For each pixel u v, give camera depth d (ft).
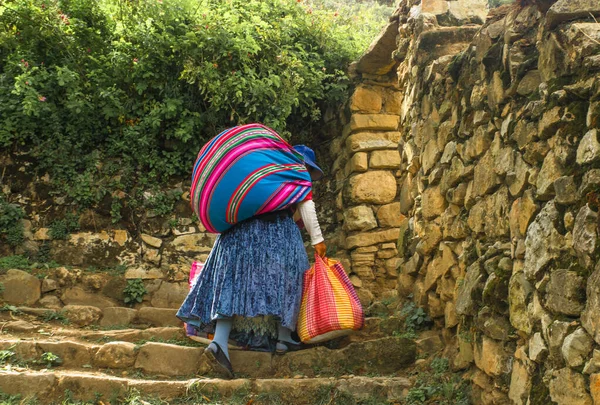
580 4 7.36
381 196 17.11
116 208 16.47
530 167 7.97
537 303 7.42
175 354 10.99
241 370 10.96
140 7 17.39
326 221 18.62
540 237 7.38
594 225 6.35
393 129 17.57
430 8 13.20
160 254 16.55
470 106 10.24
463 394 9.43
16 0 16.37
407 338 11.23
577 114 6.99
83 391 9.89
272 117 17.34
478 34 9.94
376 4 26.61
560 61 7.48
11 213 15.67
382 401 9.93
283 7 19.34
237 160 10.87
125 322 13.64
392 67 17.37
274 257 10.84
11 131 16.42
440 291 11.22
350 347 11.12
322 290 10.94
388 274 16.79
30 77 15.75
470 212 10.07
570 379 6.49
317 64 18.63
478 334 9.15
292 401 10.03
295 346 11.37
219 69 17.33
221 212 10.90
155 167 17.04
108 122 17.25
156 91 17.53
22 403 9.46
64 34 16.83
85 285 15.15
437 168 11.59
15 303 14.16
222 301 10.59
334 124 19.02
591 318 6.24
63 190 16.33
